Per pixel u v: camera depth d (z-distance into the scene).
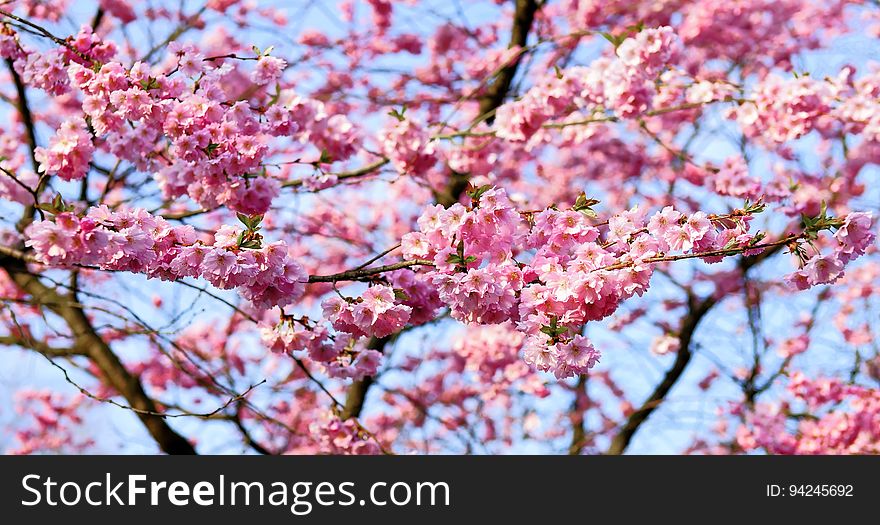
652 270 3.33
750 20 8.25
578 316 3.37
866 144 7.83
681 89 6.64
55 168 3.97
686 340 9.17
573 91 5.72
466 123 7.88
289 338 4.41
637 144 8.68
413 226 8.94
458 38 8.46
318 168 5.30
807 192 6.82
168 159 4.42
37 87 4.29
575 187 8.79
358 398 7.11
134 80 3.99
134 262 3.41
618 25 8.33
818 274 3.24
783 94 5.70
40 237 3.22
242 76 5.30
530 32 7.97
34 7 7.53
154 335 5.46
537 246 3.55
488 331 8.16
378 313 3.62
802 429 7.91
